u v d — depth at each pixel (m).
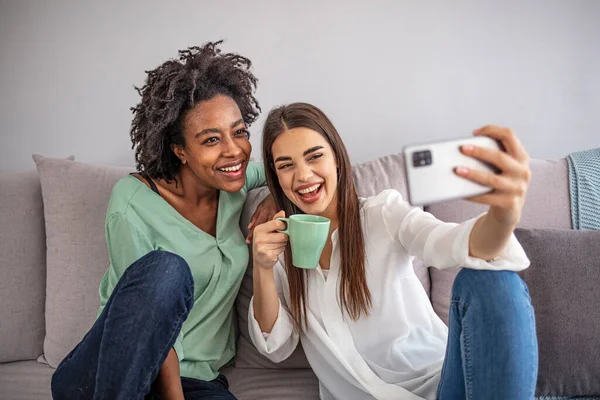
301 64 1.82
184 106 1.23
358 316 1.23
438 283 1.51
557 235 1.35
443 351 1.23
